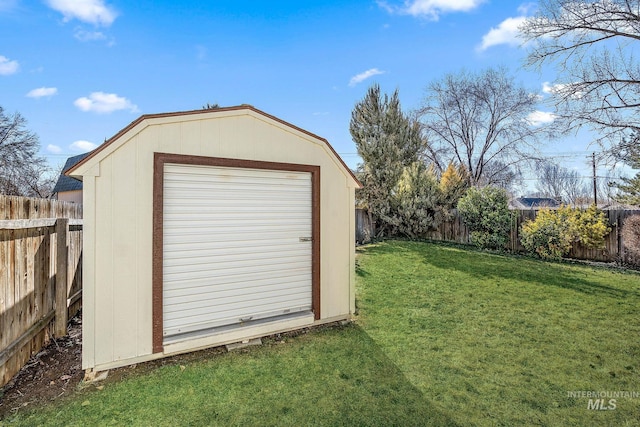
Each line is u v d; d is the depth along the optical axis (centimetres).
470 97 1802
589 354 372
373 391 300
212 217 385
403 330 444
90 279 319
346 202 492
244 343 397
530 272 761
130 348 337
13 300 316
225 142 390
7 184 1586
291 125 438
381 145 1289
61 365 347
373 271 768
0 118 1603
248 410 272
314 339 415
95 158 320
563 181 2689
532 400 286
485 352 378
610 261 888
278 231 432
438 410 272
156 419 260
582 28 976
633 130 960
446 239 1216
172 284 361
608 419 260
